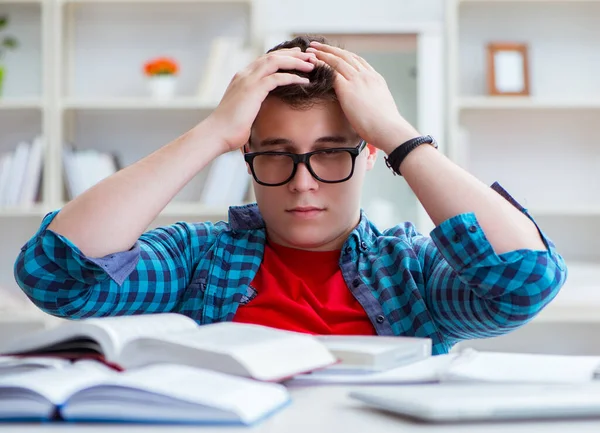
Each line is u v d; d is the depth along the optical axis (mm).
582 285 3205
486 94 3479
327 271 1361
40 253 1165
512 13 3471
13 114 3572
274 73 1277
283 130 1242
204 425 653
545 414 676
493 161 3508
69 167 3289
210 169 3455
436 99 3342
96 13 3525
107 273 1154
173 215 3490
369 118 1223
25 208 3287
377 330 1286
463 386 782
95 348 859
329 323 1298
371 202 3207
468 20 3484
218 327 931
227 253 1392
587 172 3488
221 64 3291
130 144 3543
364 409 728
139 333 883
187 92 3525
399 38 3359
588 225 3508
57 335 864
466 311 1236
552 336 3482
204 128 1251
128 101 3301
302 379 873
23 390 665
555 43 3467
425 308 1290
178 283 1380
